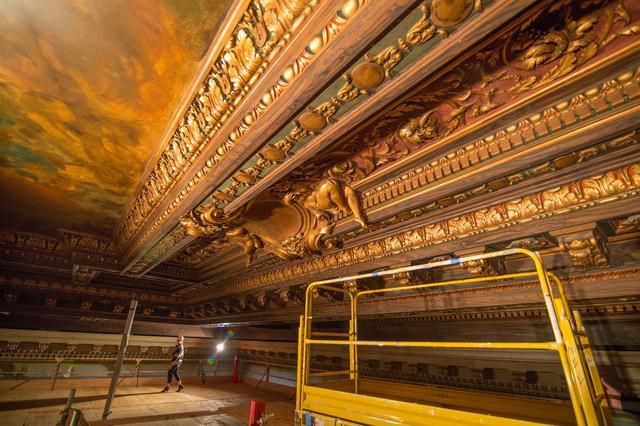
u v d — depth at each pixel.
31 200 5.72
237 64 2.48
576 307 3.72
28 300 9.03
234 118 2.82
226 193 3.97
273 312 7.46
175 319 11.30
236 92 2.63
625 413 4.04
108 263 7.44
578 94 2.29
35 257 7.69
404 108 2.70
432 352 6.16
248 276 6.98
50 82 3.19
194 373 11.62
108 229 6.99
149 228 5.44
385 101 2.34
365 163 3.54
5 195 5.54
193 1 2.33
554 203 2.91
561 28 1.95
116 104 3.43
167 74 2.99
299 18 1.98
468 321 5.40
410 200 3.52
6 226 6.82
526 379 4.95
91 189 5.32
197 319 11.16
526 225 3.15
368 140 3.16
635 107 2.12
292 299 6.30
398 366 6.68
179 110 3.33
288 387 9.80
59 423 3.44
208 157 3.41
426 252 3.95
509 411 3.08
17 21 2.58
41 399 7.52
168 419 6.33
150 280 10.20
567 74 2.19
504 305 3.90
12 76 3.13
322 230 4.51
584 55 2.05
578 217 2.84
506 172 2.80
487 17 1.69
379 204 3.83
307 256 5.23
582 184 2.75
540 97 2.38
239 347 12.45
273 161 3.27
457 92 2.50
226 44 2.48
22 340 9.13
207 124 3.09
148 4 2.41
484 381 5.37
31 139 4.09
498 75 2.31
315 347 9.11
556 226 2.96
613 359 4.24
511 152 2.74
